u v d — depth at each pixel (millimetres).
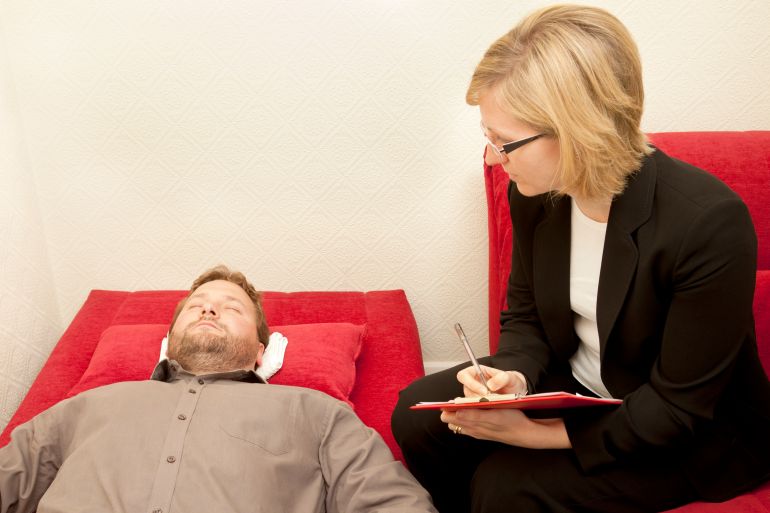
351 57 1868
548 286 1242
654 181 1042
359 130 1941
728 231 966
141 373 1690
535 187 1065
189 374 1507
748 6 1782
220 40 1856
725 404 1117
